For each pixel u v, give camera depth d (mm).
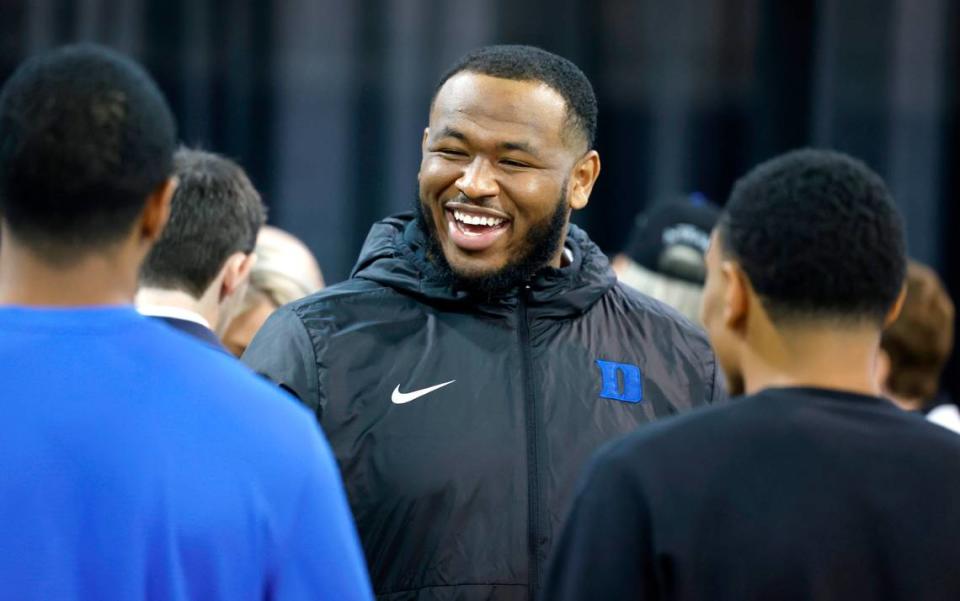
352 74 17359
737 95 17828
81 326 3930
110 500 3820
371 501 5766
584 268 6367
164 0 16703
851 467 4277
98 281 3982
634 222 17938
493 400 5965
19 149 3871
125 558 3816
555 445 5965
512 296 6188
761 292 4484
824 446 4301
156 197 4082
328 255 17438
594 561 4297
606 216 17938
